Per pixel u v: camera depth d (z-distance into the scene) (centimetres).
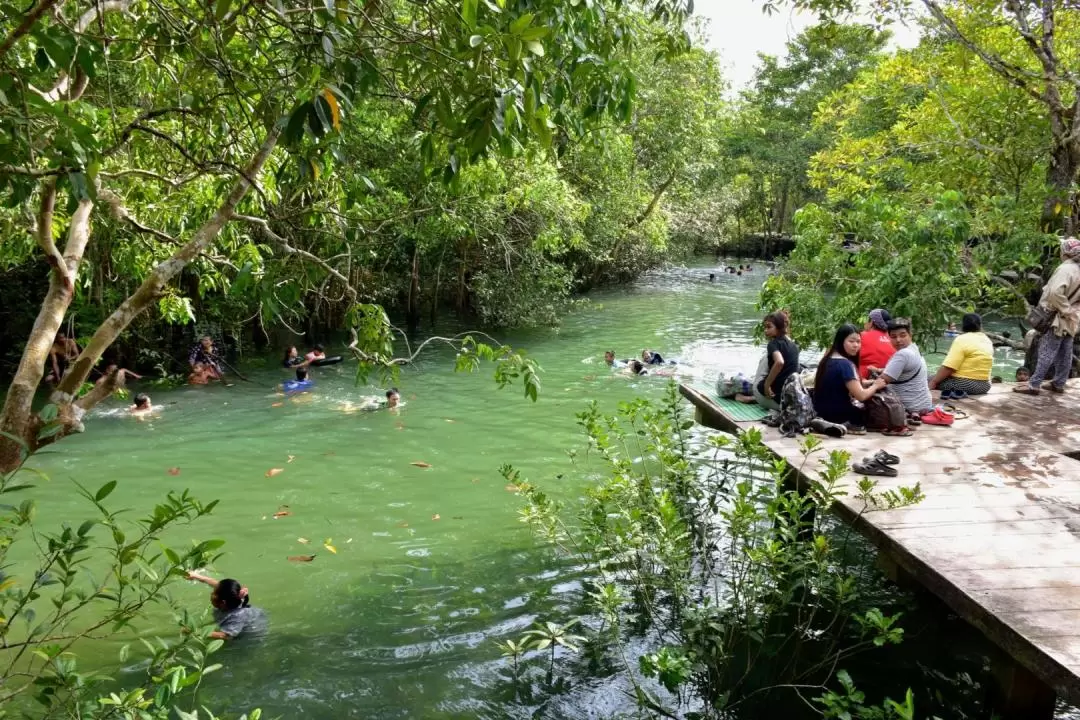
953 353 805
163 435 962
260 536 663
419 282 1973
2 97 256
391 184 1291
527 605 552
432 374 1335
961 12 1020
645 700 441
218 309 1351
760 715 434
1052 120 924
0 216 693
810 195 4056
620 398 1167
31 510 264
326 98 284
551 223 1575
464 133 311
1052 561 408
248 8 344
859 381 658
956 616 557
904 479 538
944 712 443
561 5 379
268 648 493
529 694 450
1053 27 926
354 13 341
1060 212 944
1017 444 621
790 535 465
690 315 2078
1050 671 313
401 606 549
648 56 1969
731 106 2389
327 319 1673
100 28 345
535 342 1655
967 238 937
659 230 2442
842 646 508
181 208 805
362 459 875
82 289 1146
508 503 745
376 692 447
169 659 302
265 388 1224
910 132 1199
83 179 264
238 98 380
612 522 645
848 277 952
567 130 562
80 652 481
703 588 557
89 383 1198
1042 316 787
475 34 274
